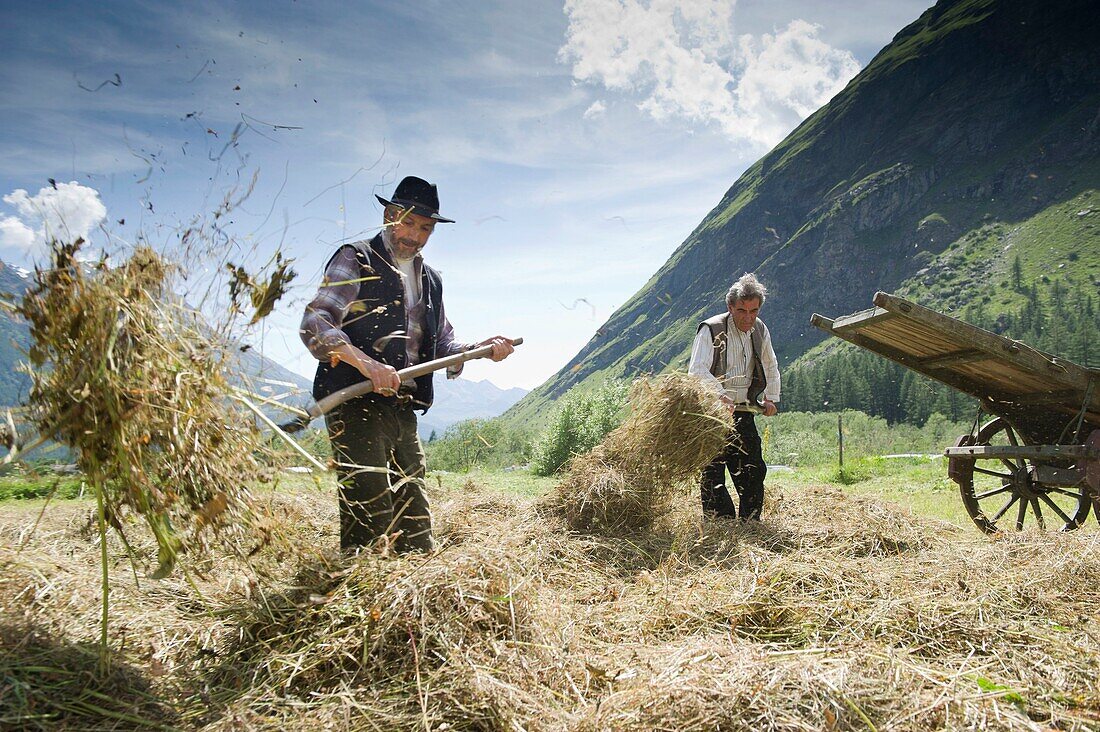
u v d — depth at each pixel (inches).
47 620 105.7
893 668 101.5
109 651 100.0
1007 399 253.8
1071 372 214.1
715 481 241.6
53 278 92.9
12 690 86.5
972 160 7391.7
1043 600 140.0
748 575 155.5
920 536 222.7
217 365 103.0
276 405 111.3
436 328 160.2
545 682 102.3
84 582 120.4
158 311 100.0
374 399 145.0
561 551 192.2
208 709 94.5
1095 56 7190.0
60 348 92.8
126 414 91.8
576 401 869.2
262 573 112.3
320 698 97.0
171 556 96.0
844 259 7337.6
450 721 91.4
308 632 107.7
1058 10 7805.1
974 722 89.4
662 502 232.5
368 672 100.6
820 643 123.4
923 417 3521.2
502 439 965.8
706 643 109.0
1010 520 286.0
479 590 112.6
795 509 277.7
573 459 256.4
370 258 147.6
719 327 245.1
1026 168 6747.1
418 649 102.4
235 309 105.7
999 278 5743.1
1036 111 7362.2
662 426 229.6
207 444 97.7
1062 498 347.6
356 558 121.1
